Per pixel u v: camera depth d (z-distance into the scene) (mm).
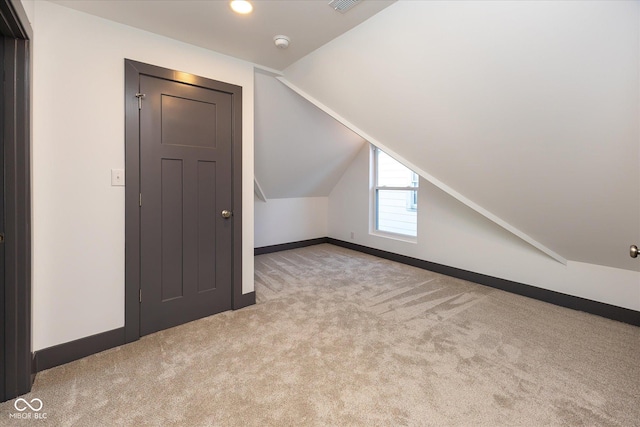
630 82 1411
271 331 2312
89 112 1965
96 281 2027
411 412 1502
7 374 1586
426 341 2174
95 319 2027
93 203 2000
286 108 3402
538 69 1603
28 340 1642
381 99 2451
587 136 1723
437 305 2830
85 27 1937
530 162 2104
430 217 3930
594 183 1955
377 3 1810
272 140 3754
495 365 1890
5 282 1586
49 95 1830
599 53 1400
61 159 1882
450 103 2092
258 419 1453
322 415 1479
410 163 2984
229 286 2682
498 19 1538
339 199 5422
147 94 2178
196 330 2324
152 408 1521
